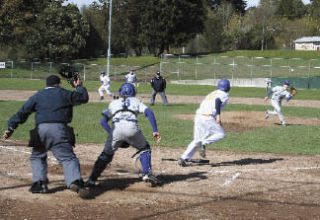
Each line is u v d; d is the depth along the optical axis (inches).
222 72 2080.5
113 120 248.4
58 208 215.8
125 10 2714.1
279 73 2070.6
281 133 514.9
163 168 311.3
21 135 453.7
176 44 2497.5
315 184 270.4
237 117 669.9
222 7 3284.9
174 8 2374.5
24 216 203.0
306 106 918.4
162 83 839.1
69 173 227.3
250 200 233.8
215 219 202.1
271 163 337.1
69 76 243.0
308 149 408.8
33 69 1994.3
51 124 229.9
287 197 240.5
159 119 620.4
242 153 383.6
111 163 321.4
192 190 252.1
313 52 2559.1
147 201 229.6
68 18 2306.8
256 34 3043.8
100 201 228.7
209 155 370.3
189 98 1060.5
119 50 2923.2
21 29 2149.4
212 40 3078.2
